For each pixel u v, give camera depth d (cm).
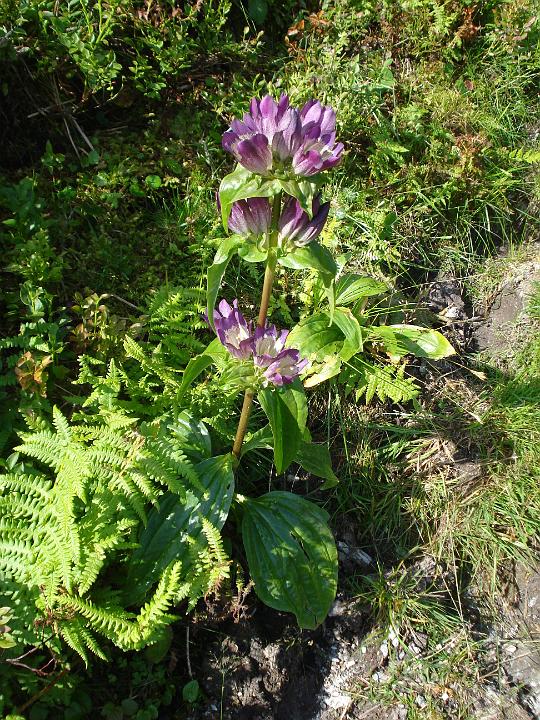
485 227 103
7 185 75
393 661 65
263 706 60
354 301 82
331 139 49
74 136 83
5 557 49
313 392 78
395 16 112
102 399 61
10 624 49
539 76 122
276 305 80
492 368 89
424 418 80
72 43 79
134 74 88
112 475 52
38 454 52
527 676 66
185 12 94
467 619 69
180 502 59
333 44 104
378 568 71
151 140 86
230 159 90
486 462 78
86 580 49
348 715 62
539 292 95
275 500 65
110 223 79
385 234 92
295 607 61
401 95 107
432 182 100
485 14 122
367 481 75
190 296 73
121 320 71
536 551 73
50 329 65
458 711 63
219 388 67
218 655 61
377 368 77
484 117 110
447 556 72
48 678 51
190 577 55
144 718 55
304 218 50
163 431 58
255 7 102
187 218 81
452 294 96
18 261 70
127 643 50
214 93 93
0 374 65
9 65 77
